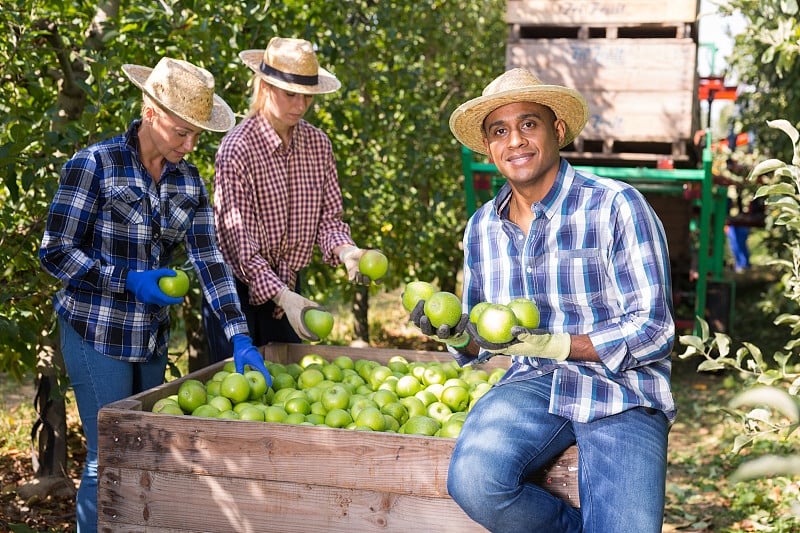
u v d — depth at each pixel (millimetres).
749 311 10539
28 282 3881
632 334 2246
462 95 8391
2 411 5676
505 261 2559
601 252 2379
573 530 2354
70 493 4188
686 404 6457
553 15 5762
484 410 2424
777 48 3883
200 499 2562
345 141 6285
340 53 5922
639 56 5645
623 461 2270
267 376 3059
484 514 2266
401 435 2414
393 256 7031
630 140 5754
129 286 2848
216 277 3211
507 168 2449
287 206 3656
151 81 2783
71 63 4344
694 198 7617
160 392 2889
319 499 2479
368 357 3680
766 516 4121
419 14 7418
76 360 2955
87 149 2861
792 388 3031
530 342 2178
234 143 3461
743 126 9789
